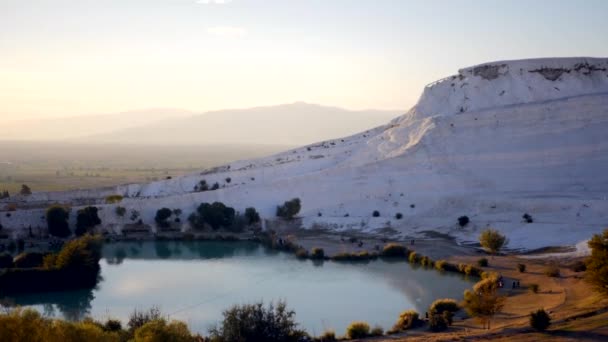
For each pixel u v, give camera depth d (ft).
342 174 456.45
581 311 179.42
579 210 343.05
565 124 457.68
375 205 421.59
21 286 260.62
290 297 247.09
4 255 292.61
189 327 208.23
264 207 440.45
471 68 550.77
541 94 517.14
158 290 263.08
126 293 258.98
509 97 519.19
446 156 452.76
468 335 169.27
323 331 201.67
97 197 495.41
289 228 410.93
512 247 317.01
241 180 505.25
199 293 256.32
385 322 212.02
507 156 440.04
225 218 411.54
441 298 241.96
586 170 409.90
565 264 268.82
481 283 234.58
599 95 481.05
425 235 363.97
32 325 127.65
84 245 286.46
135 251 358.64
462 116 488.85
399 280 273.95
